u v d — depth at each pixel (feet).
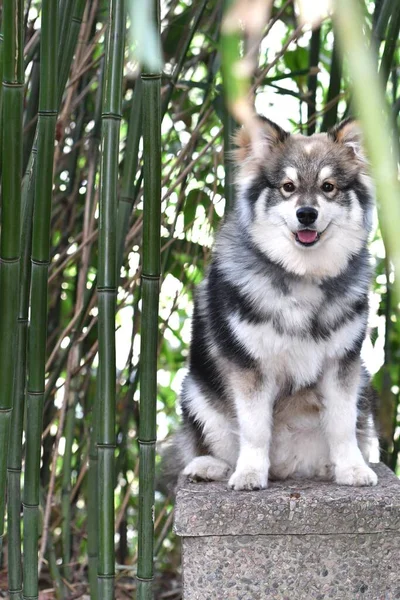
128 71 13.23
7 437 7.97
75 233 14.37
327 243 9.12
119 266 10.21
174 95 14.33
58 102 8.45
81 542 14.06
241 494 8.71
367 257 9.77
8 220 7.54
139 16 2.18
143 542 8.79
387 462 12.98
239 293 9.14
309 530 8.36
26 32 12.43
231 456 10.27
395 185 1.98
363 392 10.33
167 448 11.71
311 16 2.06
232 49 2.19
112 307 8.43
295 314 8.98
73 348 12.30
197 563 8.48
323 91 15.49
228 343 9.32
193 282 14.25
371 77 1.93
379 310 13.80
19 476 9.24
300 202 8.99
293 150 9.58
